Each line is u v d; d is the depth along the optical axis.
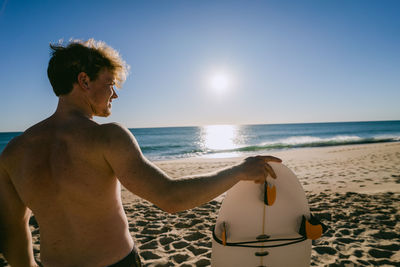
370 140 28.08
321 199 5.09
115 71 0.98
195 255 3.00
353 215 4.08
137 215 4.49
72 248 0.86
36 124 0.93
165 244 3.32
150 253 3.06
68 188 0.83
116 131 0.80
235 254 1.48
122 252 0.93
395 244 3.07
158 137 54.50
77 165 0.82
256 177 0.93
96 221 0.86
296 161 12.12
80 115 0.90
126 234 0.97
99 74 0.93
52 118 0.92
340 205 4.61
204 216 4.33
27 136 0.89
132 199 5.55
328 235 3.39
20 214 0.97
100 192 0.85
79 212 0.84
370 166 9.27
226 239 1.48
